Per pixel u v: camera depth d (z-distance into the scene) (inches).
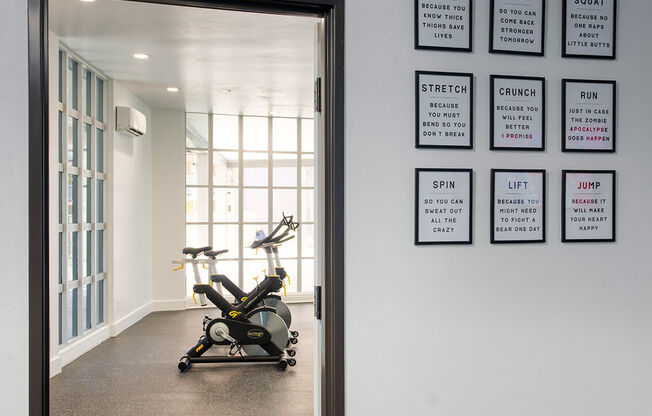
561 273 76.0
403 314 71.9
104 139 198.5
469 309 73.6
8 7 61.9
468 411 73.6
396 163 71.6
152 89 214.5
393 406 71.6
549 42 75.5
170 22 139.6
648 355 78.1
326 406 71.9
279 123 280.2
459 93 72.7
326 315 71.7
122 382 144.1
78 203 175.2
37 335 62.3
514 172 74.4
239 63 177.8
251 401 129.2
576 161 76.3
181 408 124.1
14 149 62.1
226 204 274.5
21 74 62.2
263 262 278.7
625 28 77.7
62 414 119.6
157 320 231.1
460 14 72.8
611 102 76.7
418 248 72.3
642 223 78.0
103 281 200.1
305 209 283.1
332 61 70.2
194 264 168.6
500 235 74.0
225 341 159.6
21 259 62.2
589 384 76.7
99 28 144.0
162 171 255.3
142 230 237.9
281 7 70.2
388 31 71.4
